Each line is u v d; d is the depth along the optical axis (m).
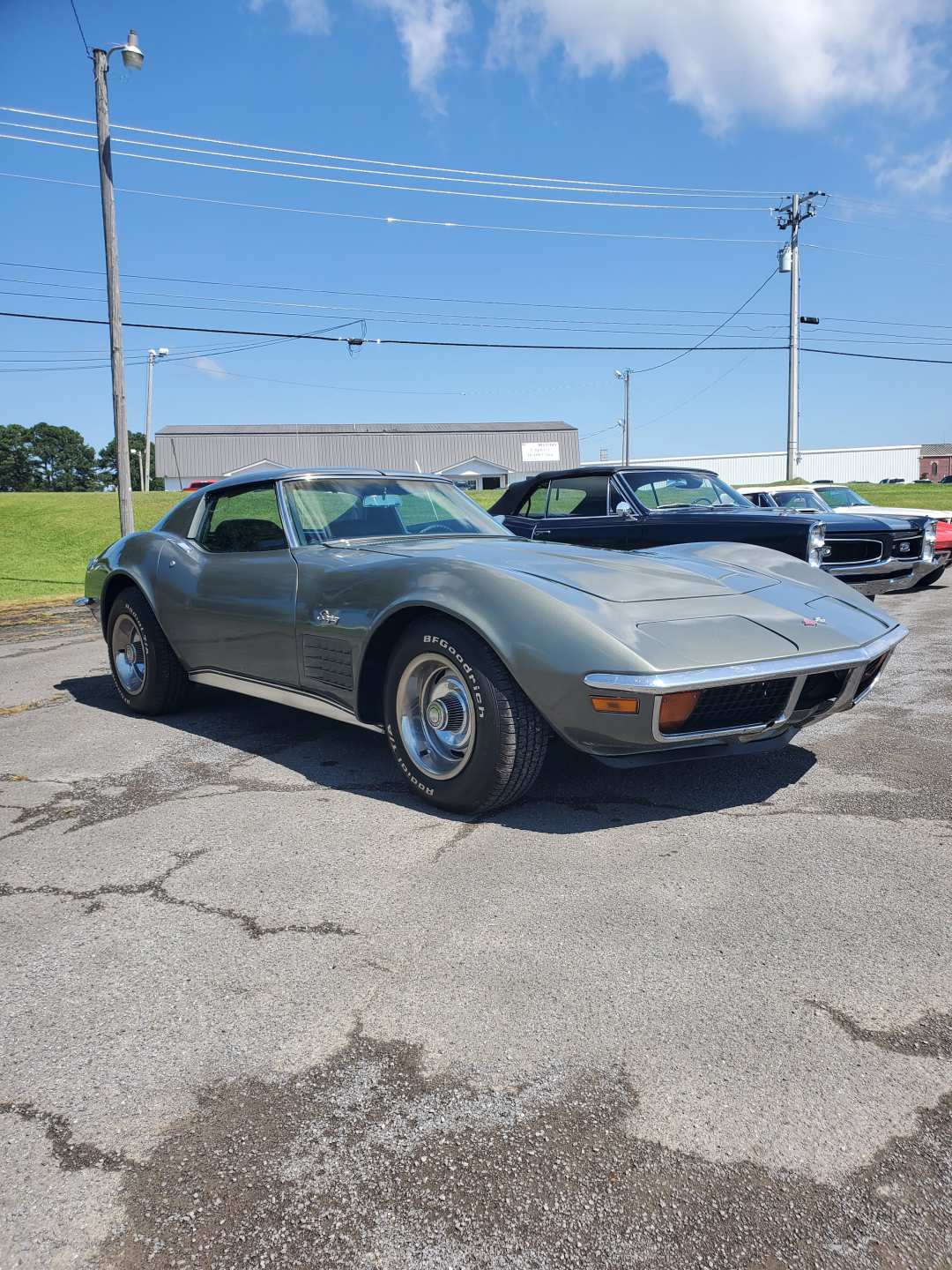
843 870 2.49
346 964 2.02
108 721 4.46
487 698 2.76
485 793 2.85
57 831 2.93
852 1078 1.59
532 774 2.84
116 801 3.21
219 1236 1.28
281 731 4.18
